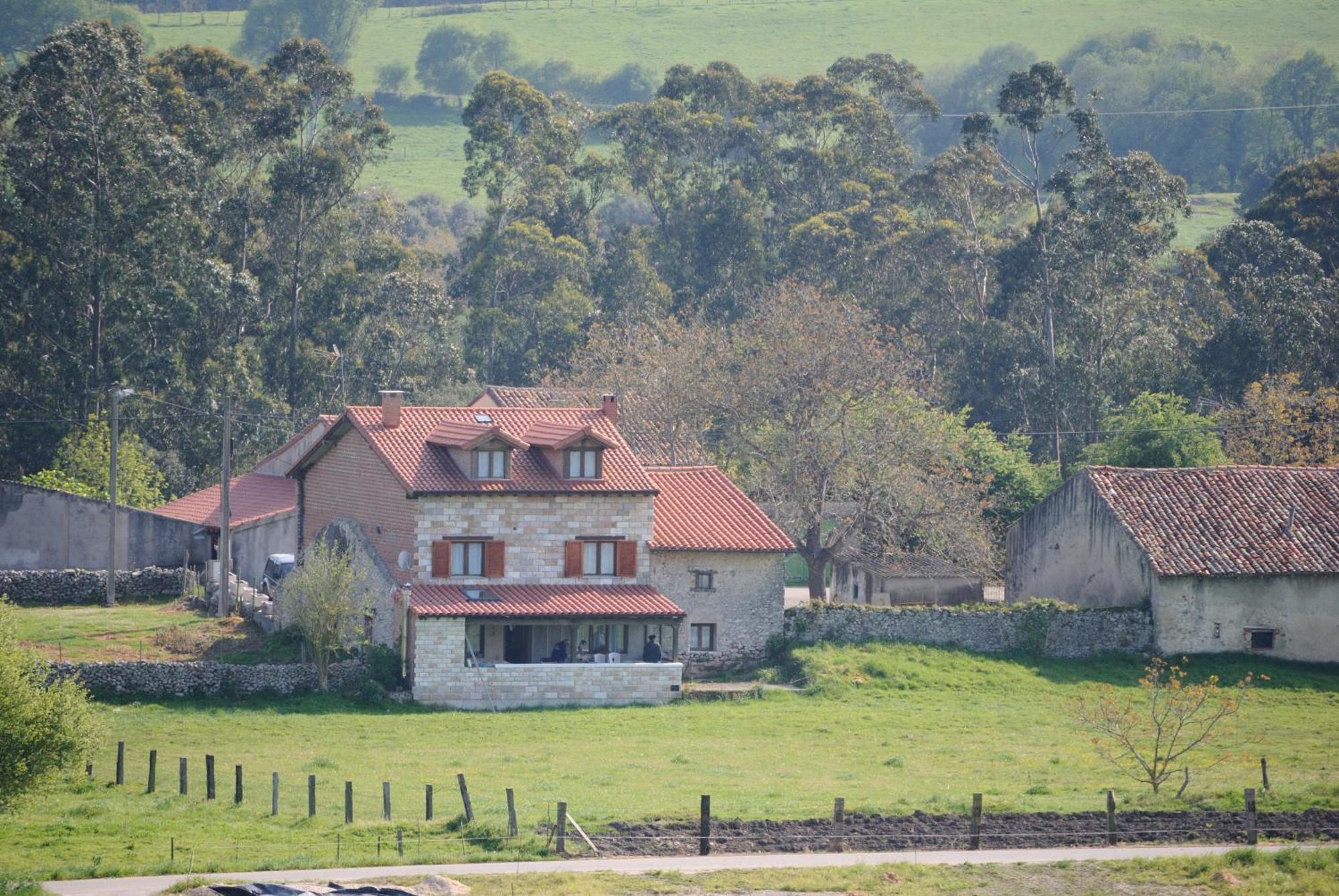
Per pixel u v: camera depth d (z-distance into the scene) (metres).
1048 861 155.00
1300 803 178.12
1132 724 199.50
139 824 168.88
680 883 145.38
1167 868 152.88
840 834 159.88
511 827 161.88
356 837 163.12
